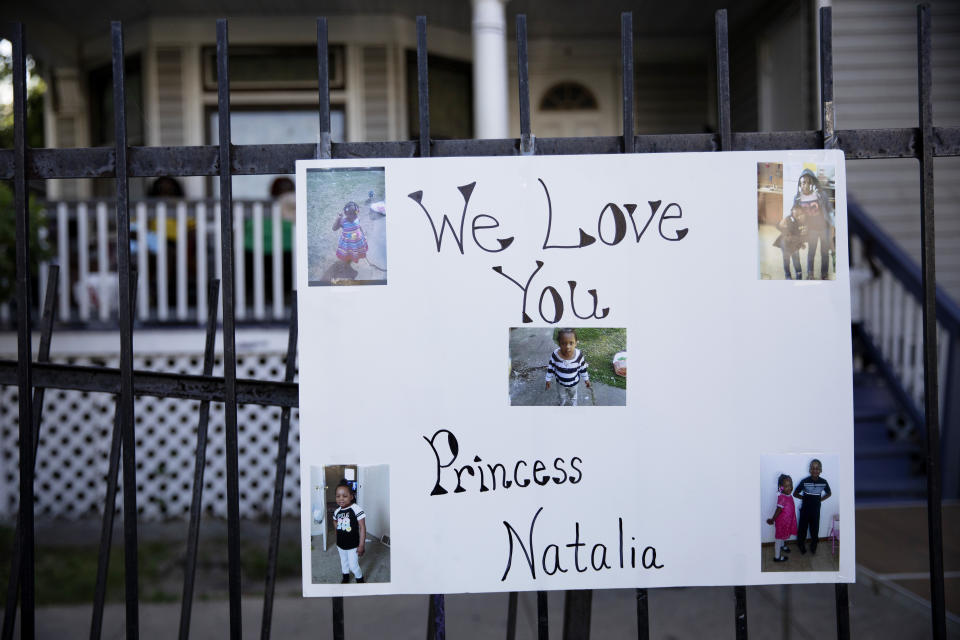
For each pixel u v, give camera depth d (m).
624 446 1.91
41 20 7.89
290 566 5.07
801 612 4.12
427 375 1.89
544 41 8.87
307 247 1.88
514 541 1.90
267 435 6.41
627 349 1.90
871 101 7.27
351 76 8.20
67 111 8.45
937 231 7.38
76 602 4.46
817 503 1.91
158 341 6.23
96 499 6.34
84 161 1.93
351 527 1.88
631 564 1.91
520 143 1.94
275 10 7.95
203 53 8.16
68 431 6.32
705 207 1.91
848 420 1.91
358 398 1.89
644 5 7.98
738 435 1.91
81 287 6.30
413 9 7.99
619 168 1.91
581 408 1.91
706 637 3.86
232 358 1.92
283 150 1.94
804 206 1.92
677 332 1.91
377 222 1.89
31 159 1.93
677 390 1.91
